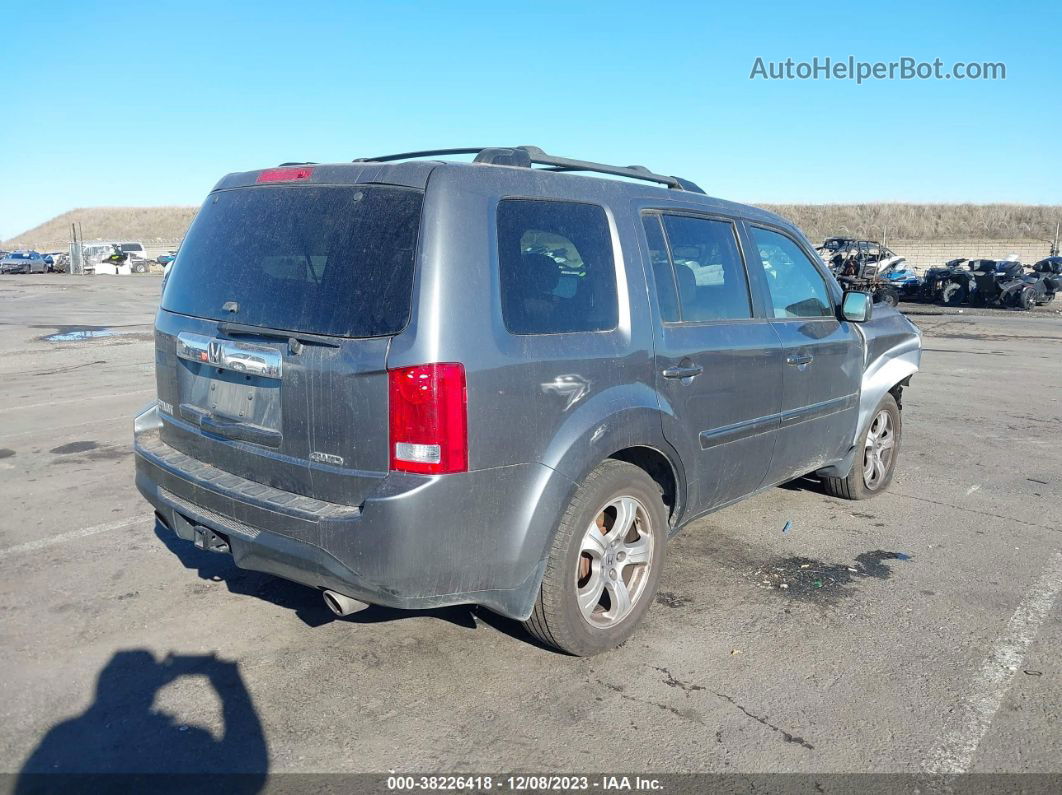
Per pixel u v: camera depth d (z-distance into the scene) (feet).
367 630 12.55
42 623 12.65
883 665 11.64
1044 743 9.87
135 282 125.59
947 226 223.10
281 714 10.32
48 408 29.30
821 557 15.69
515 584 10.49
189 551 15.62
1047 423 28.25
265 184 11.67
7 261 158.92
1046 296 81.41
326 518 9.71
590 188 11.99
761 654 11.92
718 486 13.87
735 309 14.15
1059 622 13.01
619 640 11.99
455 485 9.61
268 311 10.71
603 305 11.57
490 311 9.99
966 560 15.61
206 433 11.60
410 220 9.89
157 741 9.76
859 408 17.92
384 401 9.49
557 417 10.64
